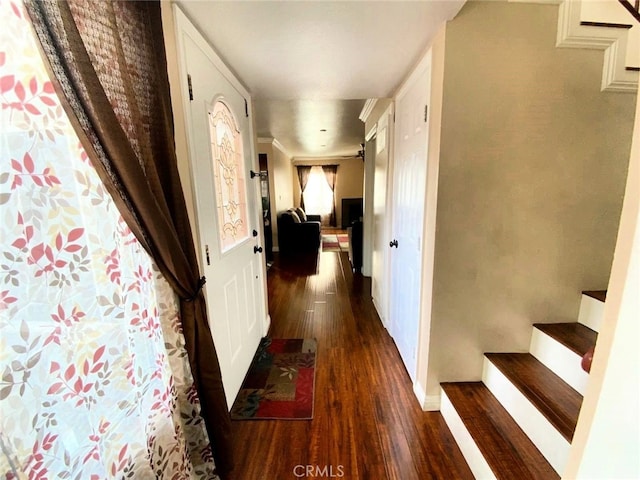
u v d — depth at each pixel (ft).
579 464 2.11
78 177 2.34
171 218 3.44
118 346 2.74
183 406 3.79
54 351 2.19
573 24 4.15
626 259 1.74
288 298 11.59
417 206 5.77
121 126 2.72
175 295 3.62
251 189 7.26
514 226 4.83
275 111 11.39
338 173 29.53
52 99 2.14
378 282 10.02
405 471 4.38
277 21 4.17
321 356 7.50
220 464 4.23
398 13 3.99
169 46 3.70
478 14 4.20
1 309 1.87
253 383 6.47
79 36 2.26
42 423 2.13
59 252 2.21
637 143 1.67
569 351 4.43
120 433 2.81
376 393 6.08
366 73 6.12
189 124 4.08
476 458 4.18
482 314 5.14
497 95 4.41
